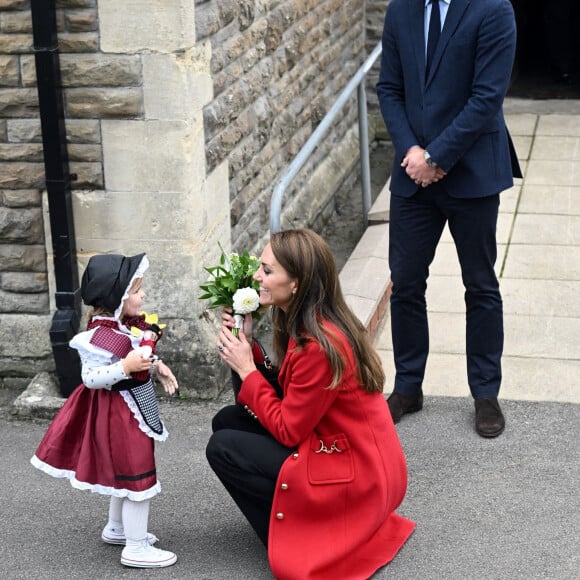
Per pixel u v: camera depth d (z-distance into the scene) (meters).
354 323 3.45
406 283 4.53
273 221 4.84
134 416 3.53
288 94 6.61
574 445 4.45
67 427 3.59
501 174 4.34
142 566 3.64
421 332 4.65
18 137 4.78
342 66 8.20
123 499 3.63
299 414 3.37
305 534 3.47
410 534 3.79
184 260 4.86
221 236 5.29
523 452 4.39
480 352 4.58
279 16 6.25
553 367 5.16
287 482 3.41
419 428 4.61
